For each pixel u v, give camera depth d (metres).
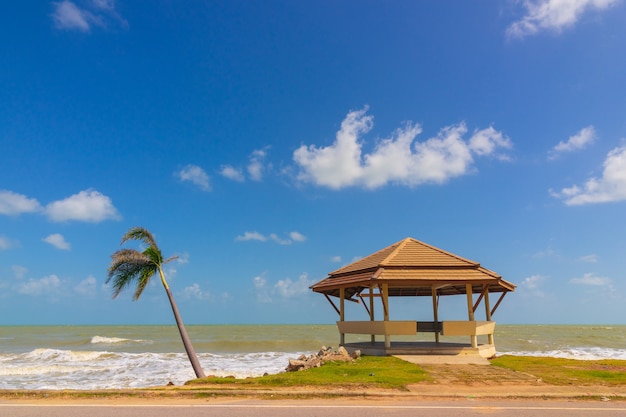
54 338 63.28
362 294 19.72
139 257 17.48
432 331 19.94
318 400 8.83
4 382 20.72
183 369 25.09
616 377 11.48
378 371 12.20
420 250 18.34
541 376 11.63
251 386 10.22
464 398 8.95
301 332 86.62
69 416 7.47
